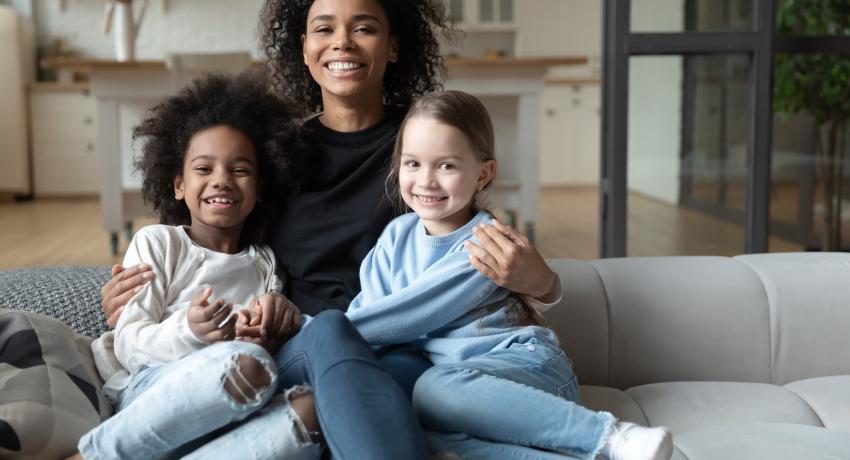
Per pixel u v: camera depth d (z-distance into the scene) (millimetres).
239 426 1154
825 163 3400
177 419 1115
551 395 1189
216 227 1527
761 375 1712
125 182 4855
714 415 1486
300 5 1738
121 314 1373
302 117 1686
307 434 1136
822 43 3262
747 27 3105
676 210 3232
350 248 1570
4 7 6254
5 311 1385
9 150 6316
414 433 1085
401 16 1732
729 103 3195
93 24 6828
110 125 4324
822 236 3451
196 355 1154
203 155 1489
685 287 1719
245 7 6969
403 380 1321
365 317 1344
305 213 1577
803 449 1259
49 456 1204
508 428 1180
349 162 1604
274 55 1820
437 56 1853
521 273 1326
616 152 3158
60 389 1271
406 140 1403
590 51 7355
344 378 1106
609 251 3244
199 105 1568
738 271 1760
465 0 7246
